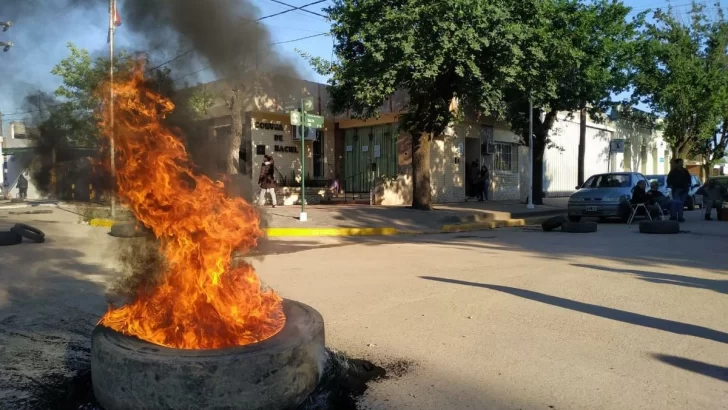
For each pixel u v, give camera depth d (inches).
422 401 138.4
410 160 824.9
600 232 536.7
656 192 628.7
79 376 153.1
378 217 628.1
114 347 123.3
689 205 852.6
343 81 612.4
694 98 1132.5
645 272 307.1
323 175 898.1
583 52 702.5
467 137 927.0
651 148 1612.9
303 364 129.7
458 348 177.6
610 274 301.0
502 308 226.8
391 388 146.4
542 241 466.0
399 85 620.7
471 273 307.9
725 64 1173.1
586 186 698.2
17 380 150.1
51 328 201.3
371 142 895.7
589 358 167.3
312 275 304.8
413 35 541.0
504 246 434.9
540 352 173.2
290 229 525.7
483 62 583.5
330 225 560.1
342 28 605.3
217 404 116.4
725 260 350.0
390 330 197.5
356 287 270.7
